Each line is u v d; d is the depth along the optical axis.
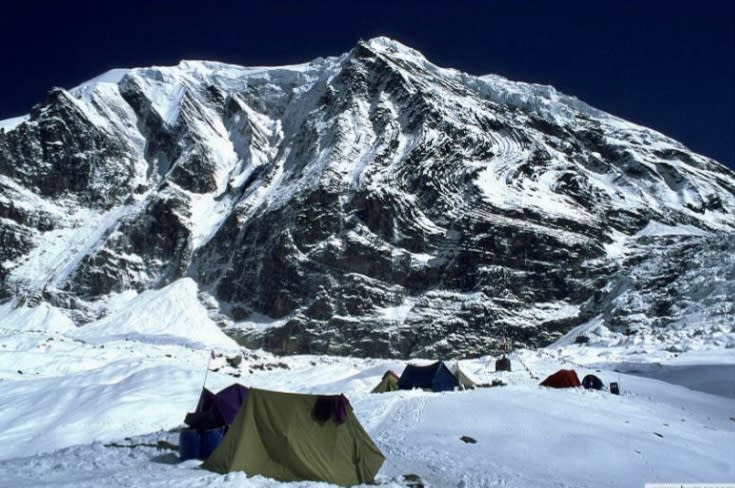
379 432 24.44
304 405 17.95
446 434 23.69
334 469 17.36
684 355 52.50
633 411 29.22
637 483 19.56
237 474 16.33
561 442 22.70
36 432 31.66
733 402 35.84
